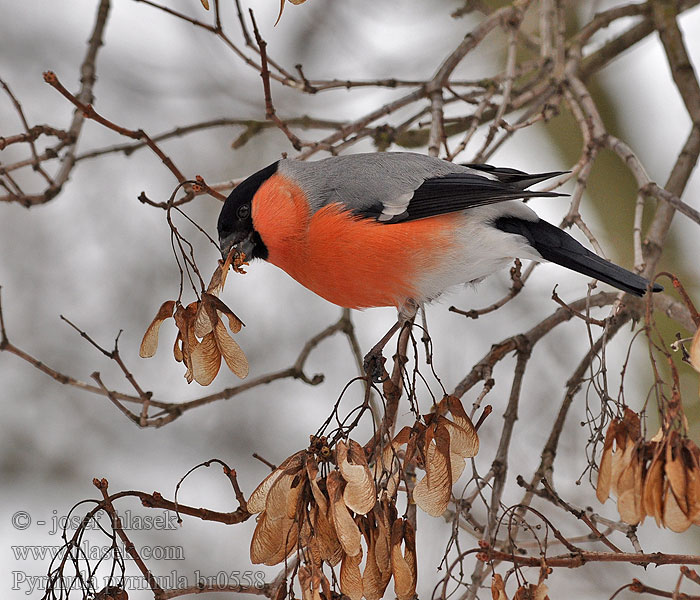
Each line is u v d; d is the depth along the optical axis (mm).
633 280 6871
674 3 10188
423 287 7391
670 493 5348
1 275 11836
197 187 7051
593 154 8219
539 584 5570
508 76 8711
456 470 5652
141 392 7852
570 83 9016
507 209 7387
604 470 5637
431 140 8328
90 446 11258
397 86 9016
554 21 9930
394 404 6438
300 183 7480
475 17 12336
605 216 12258
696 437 10914
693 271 12164
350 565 5238
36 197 8430
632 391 11180
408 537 5395
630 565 9859
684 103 9641
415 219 7242
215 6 8117
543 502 9883
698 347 5547
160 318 5988
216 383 11508
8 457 11086
